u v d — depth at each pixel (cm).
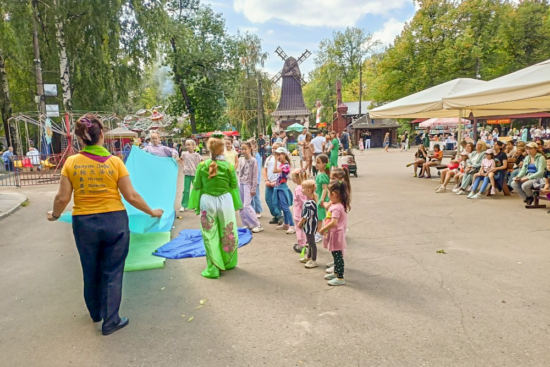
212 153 509
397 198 1008
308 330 349
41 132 1986
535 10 3816
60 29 1962
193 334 348
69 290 460
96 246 353
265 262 546
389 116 1445
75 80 2111
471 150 1064
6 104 2316
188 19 3506
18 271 529
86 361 309
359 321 362
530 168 838
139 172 739
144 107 5341
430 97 1203
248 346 325
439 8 3616
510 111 1473
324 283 460
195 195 507
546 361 291
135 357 313
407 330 343
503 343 317
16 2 1839
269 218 840
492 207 847
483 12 3525
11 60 2238
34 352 325
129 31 2184
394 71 3722
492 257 527
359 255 558
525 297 400
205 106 3703
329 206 458
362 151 3086
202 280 480
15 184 1456
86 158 346
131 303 416
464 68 3419
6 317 392
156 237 672
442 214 803
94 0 1950
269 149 2214
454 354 304
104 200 348
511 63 3712
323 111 6450
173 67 3534
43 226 798
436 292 421
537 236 618
